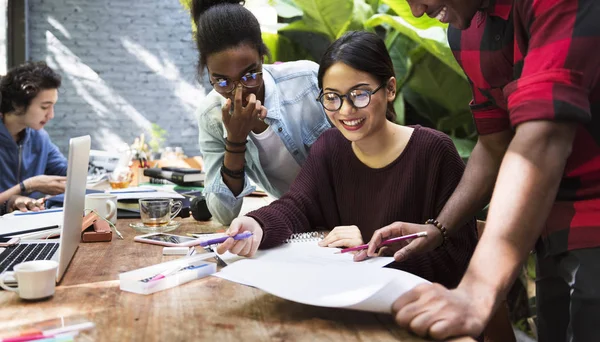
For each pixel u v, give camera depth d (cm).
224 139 181
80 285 108
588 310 102
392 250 126
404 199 141
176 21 733
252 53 162
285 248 128
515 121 90
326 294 91
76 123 721
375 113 135
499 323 165
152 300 99
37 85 302
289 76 183
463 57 123
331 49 136
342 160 150
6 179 312
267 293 103
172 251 135
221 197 175
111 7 720
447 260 135
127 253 136
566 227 107
